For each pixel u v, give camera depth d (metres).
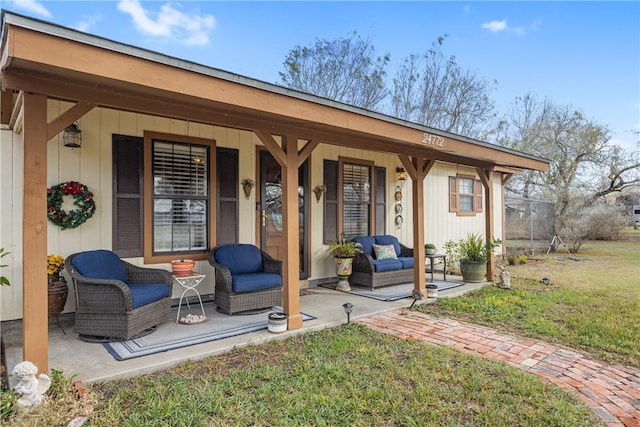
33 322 2.64
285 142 4.05
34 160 2.62
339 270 6.14
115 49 2.45
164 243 4.96
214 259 4.88
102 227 4.48
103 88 2.73
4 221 3.96
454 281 7.03
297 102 3.54
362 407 2.48
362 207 7.36
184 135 5.07
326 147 6.72
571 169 16.94
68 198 4.25
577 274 7.88
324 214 6.68
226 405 2.49
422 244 5.59
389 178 7.85
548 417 2.39
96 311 3.63
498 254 10.94
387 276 6.35
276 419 2.34
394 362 3.23
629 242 14.90
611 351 3.62
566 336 3.98
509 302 5.38
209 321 4.32
